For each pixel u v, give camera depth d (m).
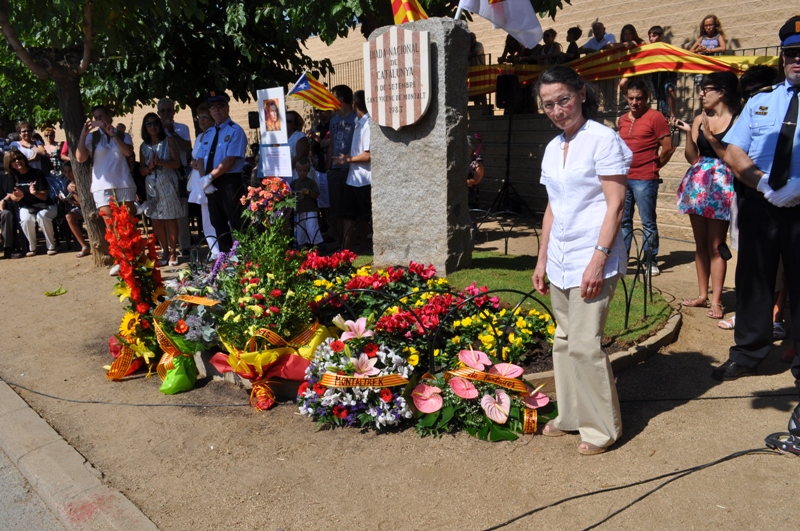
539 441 3.95
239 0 10.83
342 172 8.77
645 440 3.89
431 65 6.43
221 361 4.80
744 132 4.33
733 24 11.17
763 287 4.45
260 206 5.37
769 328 4.50
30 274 8.75
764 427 3.98
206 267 5.65
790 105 4.12
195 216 10.74
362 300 5.45
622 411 4.26
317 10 9.24
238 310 4.61
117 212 5.14
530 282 6.33
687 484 3.44
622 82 9.95
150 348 5.21
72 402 4.88
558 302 3.78
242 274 4.79
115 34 8.17
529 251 8.42
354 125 8.70
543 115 10.87
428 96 6.39
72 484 3.78
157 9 7.93
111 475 3.88
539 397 4.12
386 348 4.29
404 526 3.24
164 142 8.38
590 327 3.60
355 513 3.37
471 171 9.27
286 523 3.33
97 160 8.40
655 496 3.36
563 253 3.62
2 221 9.72
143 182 8.87
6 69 11.00
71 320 6.74
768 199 4.18
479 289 5.23
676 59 9.32
